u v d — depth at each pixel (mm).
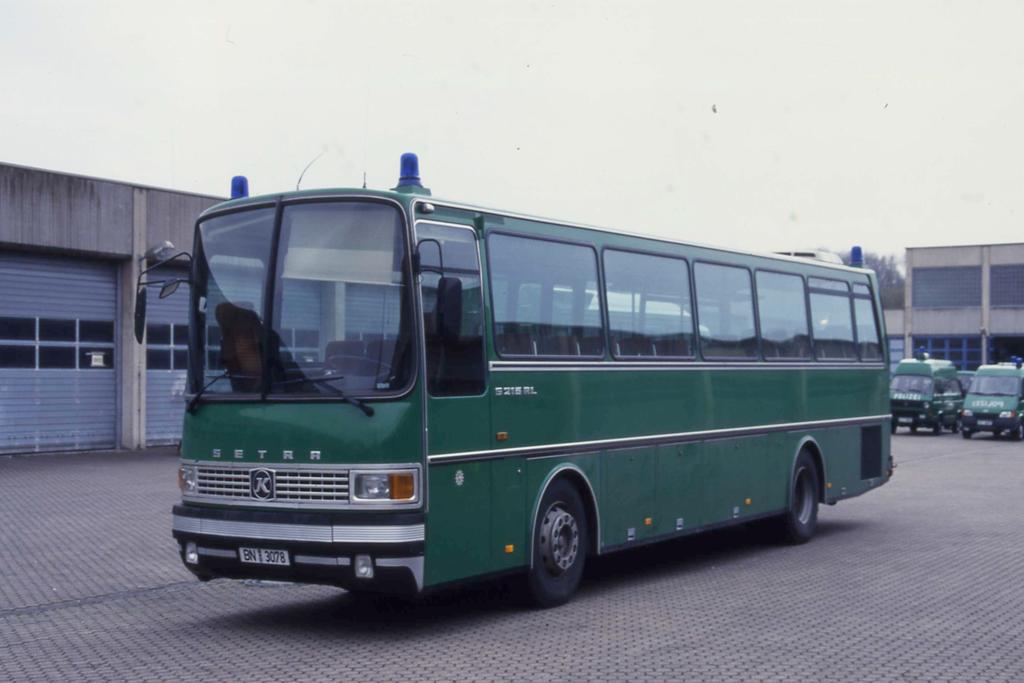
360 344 8984
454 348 9312
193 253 9883
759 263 14523
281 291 9328
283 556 8875
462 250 9594
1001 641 9047
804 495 15352
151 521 16453
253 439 9156
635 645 8883
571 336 10938
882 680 7812
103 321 27766
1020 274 70188
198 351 9680
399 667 8164
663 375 12305
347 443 8773
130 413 28000
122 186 27516
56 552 13867
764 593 11312
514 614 10211
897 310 75312
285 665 8289
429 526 8875
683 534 12578
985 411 40719
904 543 15078
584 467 10922
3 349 25766
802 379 15328
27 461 25172
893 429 47844
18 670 8266
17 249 25781
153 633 9547
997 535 15820
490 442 9648
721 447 13375
